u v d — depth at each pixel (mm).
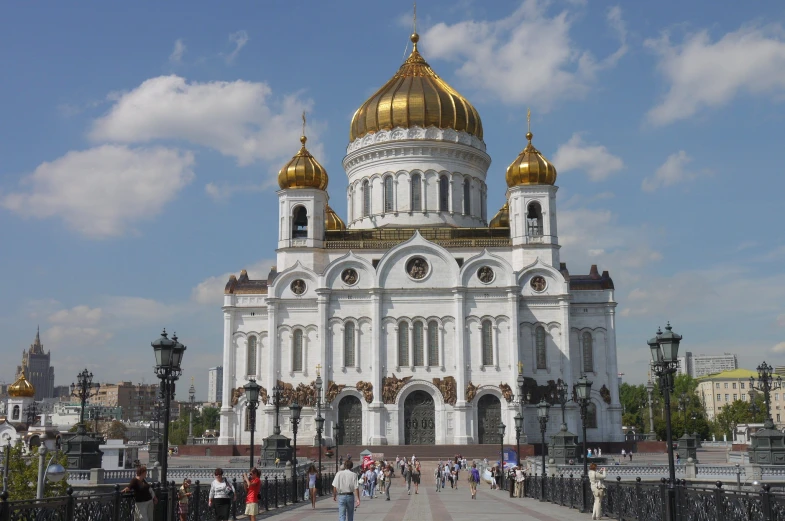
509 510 46031
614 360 108000
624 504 36625
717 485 26688
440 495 63312
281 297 107000
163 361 30812
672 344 33188
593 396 107250
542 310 106750
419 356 104812
